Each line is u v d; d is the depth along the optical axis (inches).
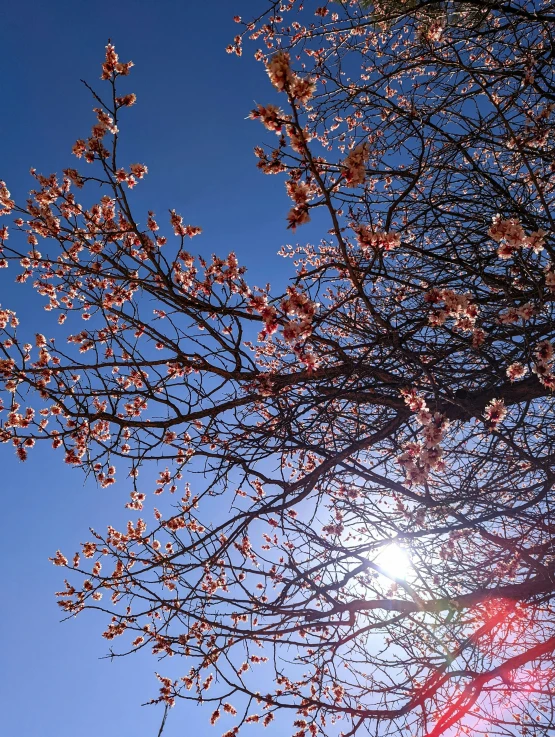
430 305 137.3
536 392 162.6
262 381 160.2
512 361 147.2
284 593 133.3
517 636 171.8
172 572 149.9
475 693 139.5
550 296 145.3
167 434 179.3
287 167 109.2
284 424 160.4
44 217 164.4
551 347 134.5
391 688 151.4
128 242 184.7
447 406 160.9
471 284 173.3
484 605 163.3
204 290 183.5
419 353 169.9
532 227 165.2
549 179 196.1
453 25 184.5
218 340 154.4
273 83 92.9
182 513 153.7
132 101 145.4
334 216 103.7
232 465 153.5
